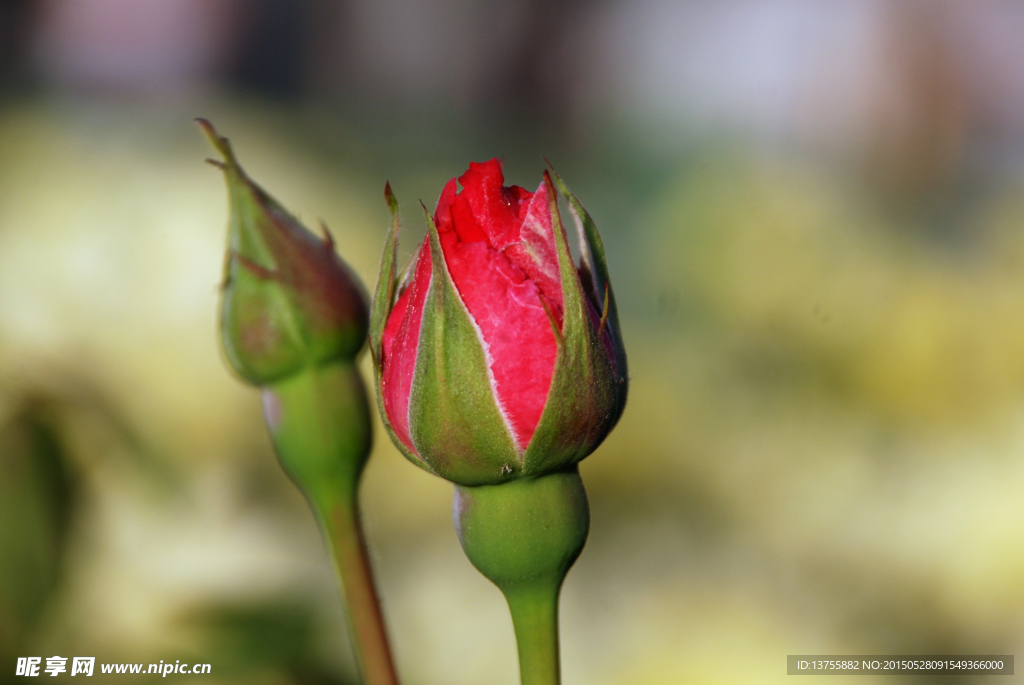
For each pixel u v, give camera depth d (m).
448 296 0.24
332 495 0.27
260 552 0.35
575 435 0.24
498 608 0.41
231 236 0.27
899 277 0.59
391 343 0.24
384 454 0.45
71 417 0.34
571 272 0.24
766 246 0.60
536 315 0.24
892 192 0.67
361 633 0.27
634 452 0.52
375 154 0.66
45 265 0.40
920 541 0.46
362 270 0.51
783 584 0.44
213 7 0.66
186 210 0.44
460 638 0.39
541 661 0.25
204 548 0.34
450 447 0.24
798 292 0.59
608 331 0.24
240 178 0.26
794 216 0.61
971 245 0.63
